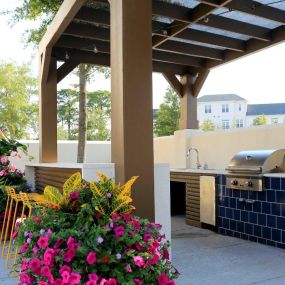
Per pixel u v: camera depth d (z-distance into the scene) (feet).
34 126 53.78
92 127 62.08
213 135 21.06
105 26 16.84
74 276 5.53
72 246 5.77
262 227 13.51
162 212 9.93
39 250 6.06
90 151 28.86
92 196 6.82
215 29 17.22
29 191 16.07
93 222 6.44
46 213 6.73
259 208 13.62
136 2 9.03
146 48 9.11
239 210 14.57
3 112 51.06
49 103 18.38
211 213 15.93
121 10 8.89
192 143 22.67
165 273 6.52
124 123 8.81
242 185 14.16
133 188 8.84
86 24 16.67
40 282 5.71
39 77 18.65
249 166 14.02
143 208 8.93
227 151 20.11
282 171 13.96
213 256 11.78
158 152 26.07
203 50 19.72
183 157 23.04
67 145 28.09
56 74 18.65
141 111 9.01
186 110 22.76
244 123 114.52
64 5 13.16
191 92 22.79
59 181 13.66
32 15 23.30
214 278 9.61
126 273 5.88
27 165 18.88
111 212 6.63
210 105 118.32
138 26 9.03
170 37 17.29
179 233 15.62
